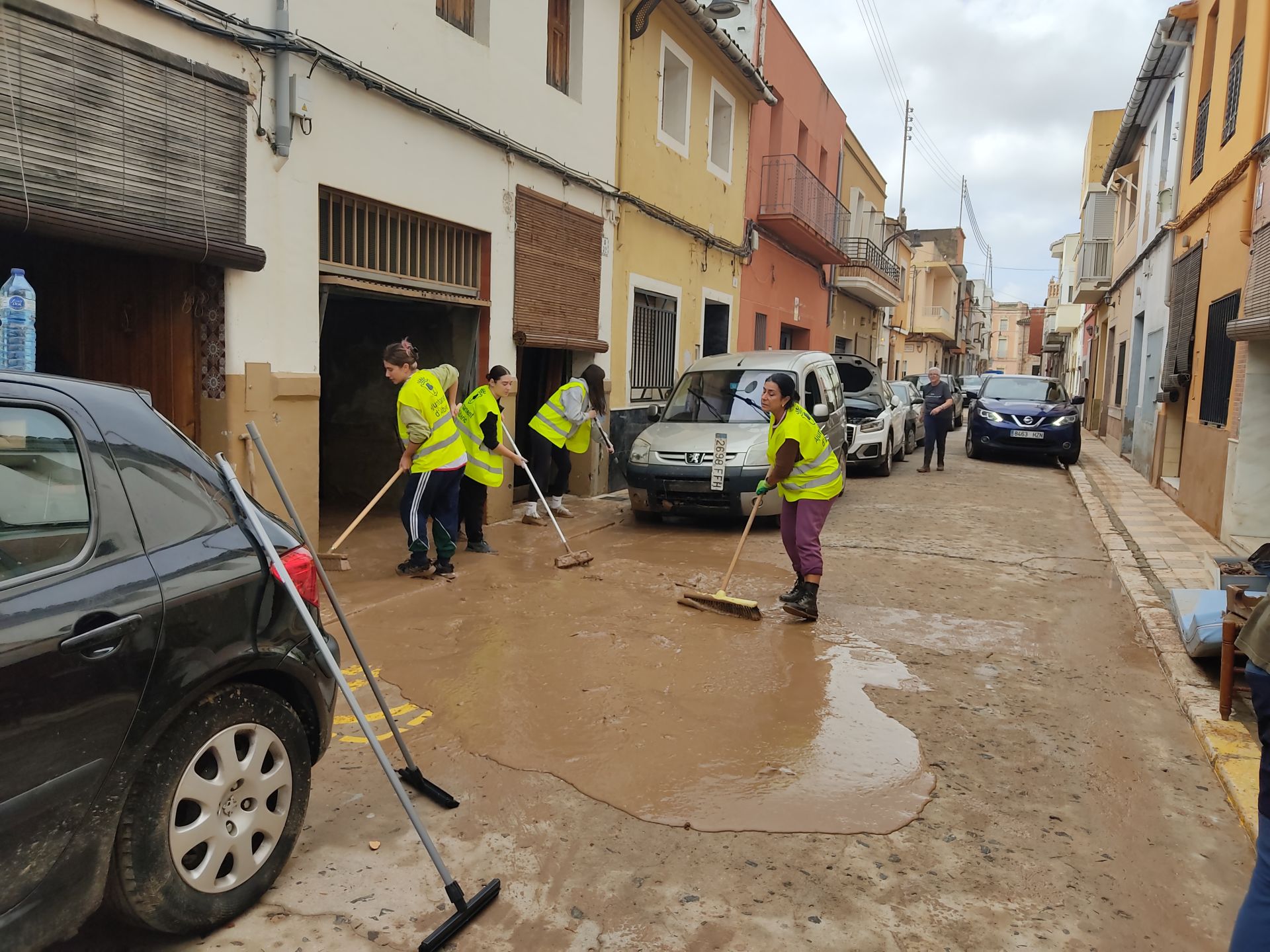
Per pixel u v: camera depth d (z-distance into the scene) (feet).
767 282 57.06
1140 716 14.96
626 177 37.04
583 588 21.76
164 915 7.88
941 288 168.86
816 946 8.67
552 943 8.60
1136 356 55.11
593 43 33.55
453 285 26.73
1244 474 28.04
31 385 7.58
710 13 42.42
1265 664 7.45
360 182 22.43
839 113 69.56
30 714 6.64
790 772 12.38
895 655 17.66
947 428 48.88
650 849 10.33
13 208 14.38
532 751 12.76
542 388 35.91
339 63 21.03
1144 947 8.83
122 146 16.31
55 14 14.96
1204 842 10.92
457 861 9.95
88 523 7.52
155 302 19.20
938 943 8.79
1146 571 25.12
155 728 7.60
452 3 26.53
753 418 31.30
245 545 8.85
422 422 20.95
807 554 19.62
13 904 6.64
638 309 39.93
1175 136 43.70
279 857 9.11
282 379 20.27
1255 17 28.84
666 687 15.42
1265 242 26.22
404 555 24.27
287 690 9.48
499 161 28.09
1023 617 20.72
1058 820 11.35
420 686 15.07
